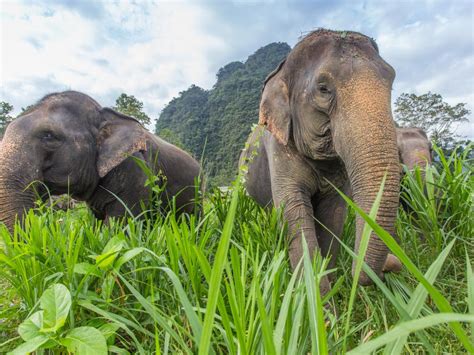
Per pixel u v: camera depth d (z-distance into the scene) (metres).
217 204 3.13
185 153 6.37
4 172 3.44
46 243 2.05
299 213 2.80
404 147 5.87
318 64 2.57
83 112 4.23
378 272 1.96
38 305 1.73
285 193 2.91
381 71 2.39
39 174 3.69
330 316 1.53
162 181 5.22
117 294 1.91
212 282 0.77
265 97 3.09
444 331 1.88
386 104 2.23
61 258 2.00
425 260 2.96
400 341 0.90
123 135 4.34
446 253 0.96
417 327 0.57
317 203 3.26
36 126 3.76
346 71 2.37
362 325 1.63
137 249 1.72
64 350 1.50
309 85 2.62
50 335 1.33
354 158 2.16
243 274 1.51
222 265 0.76
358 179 2.12
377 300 2.29
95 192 4.43
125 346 1.62
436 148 3.29
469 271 0.99
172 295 1.90
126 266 2.01
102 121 4.39
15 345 1.71
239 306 1.07
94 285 1.90
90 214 3.45
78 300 1.64
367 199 2.03
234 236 2.88
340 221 3.13
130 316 1.74
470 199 3.04
